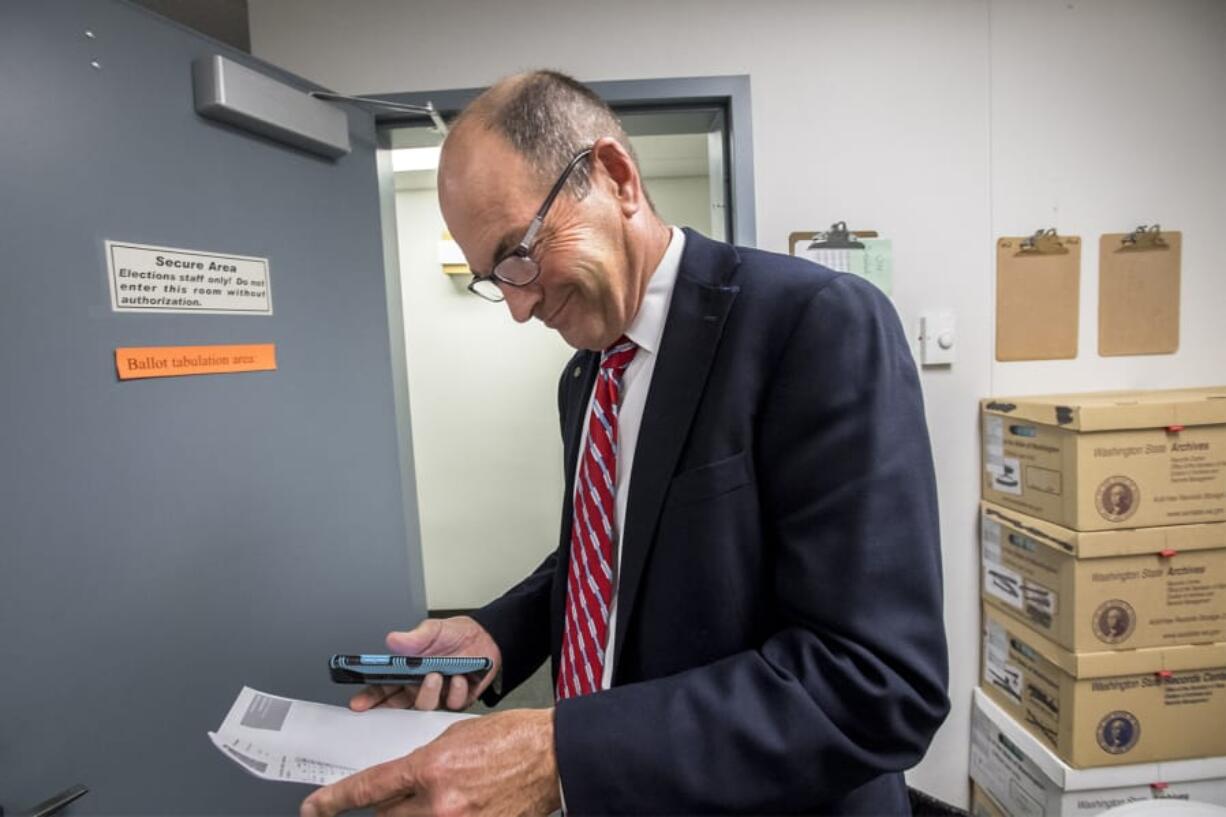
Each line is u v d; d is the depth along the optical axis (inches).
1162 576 45.2
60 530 29.0
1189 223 54.8
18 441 27.5
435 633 29.9
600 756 18.3
